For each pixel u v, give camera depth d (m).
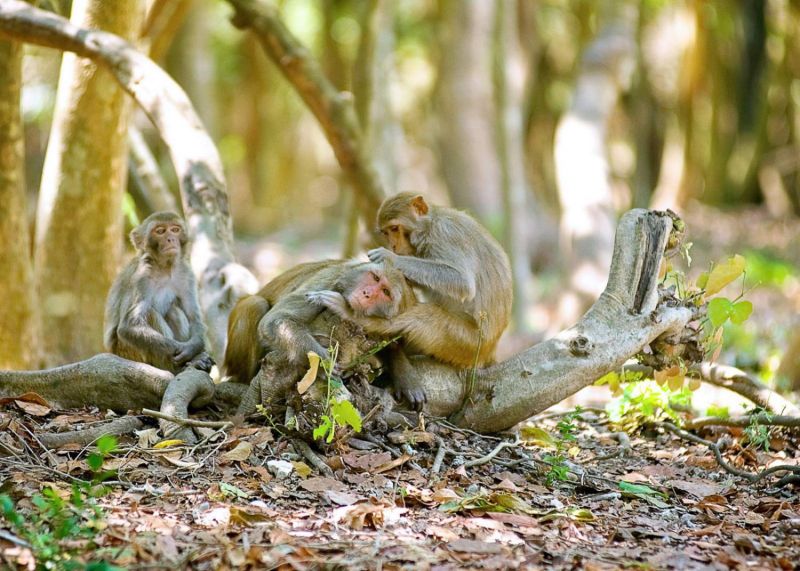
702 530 8.22
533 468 9.56
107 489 7.92
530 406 9.92
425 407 9.91
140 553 6.96
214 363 10.71
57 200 14.27
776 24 50.69
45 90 19.95
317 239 48.22
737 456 10.71
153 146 26.69
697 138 52.97
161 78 13.02
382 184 16.28
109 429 9.14
